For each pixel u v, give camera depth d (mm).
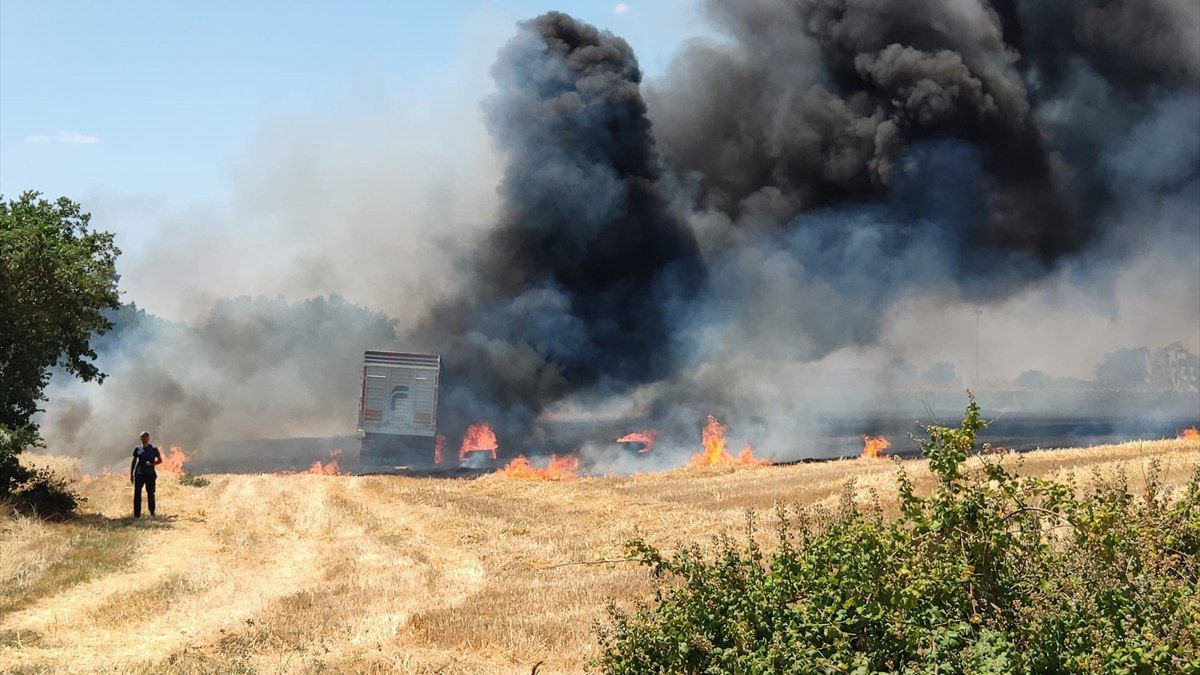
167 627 12625
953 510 7723
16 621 12414
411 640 12445
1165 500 9375
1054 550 8094
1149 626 6758
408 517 24891
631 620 9422
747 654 7371
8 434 21250
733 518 23484
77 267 22531
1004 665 6598
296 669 10805
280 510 26031
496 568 18125
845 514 8414
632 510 25719
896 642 7109
